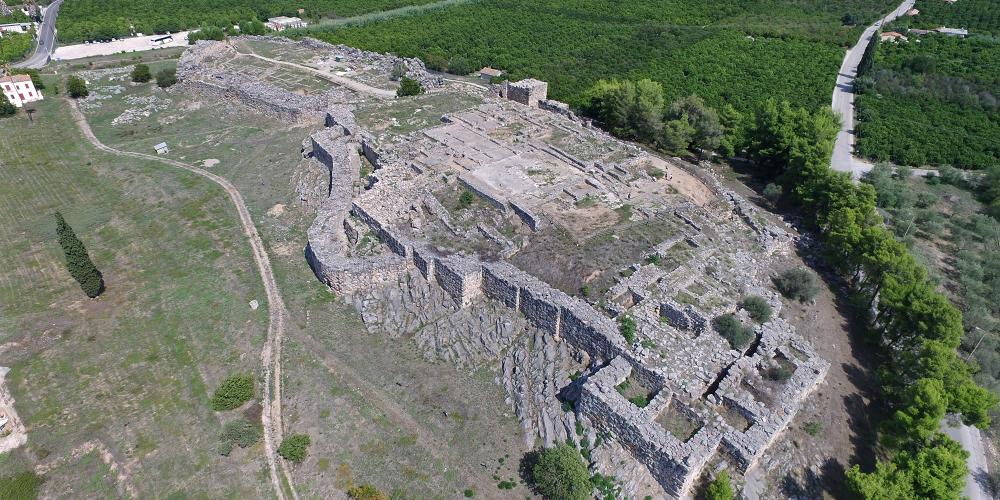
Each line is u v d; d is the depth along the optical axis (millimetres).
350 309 62469
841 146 111438
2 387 54062
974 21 179750
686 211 70438
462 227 65188
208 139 101812
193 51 129375
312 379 54688
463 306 58656
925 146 109250
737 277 60469
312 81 116312
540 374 52719
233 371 55719
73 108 114500
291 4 194000
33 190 86938
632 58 153875
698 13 192750
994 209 88375
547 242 62281
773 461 46156
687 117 93438
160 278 67750
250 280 66875
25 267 70312
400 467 47844
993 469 50531
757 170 94312
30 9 180750
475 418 51406
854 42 164625
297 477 47344
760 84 138875
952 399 48125
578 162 78000
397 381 54594
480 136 86375
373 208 68062
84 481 46688
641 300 55000
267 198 83500
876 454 47875
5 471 47188
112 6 183875
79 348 58375
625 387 48344
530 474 47438
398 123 92312
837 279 67188
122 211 81062
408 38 163125
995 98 130125
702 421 45688
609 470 46188
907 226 81188
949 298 69312
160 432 50188
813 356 51719
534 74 136750
